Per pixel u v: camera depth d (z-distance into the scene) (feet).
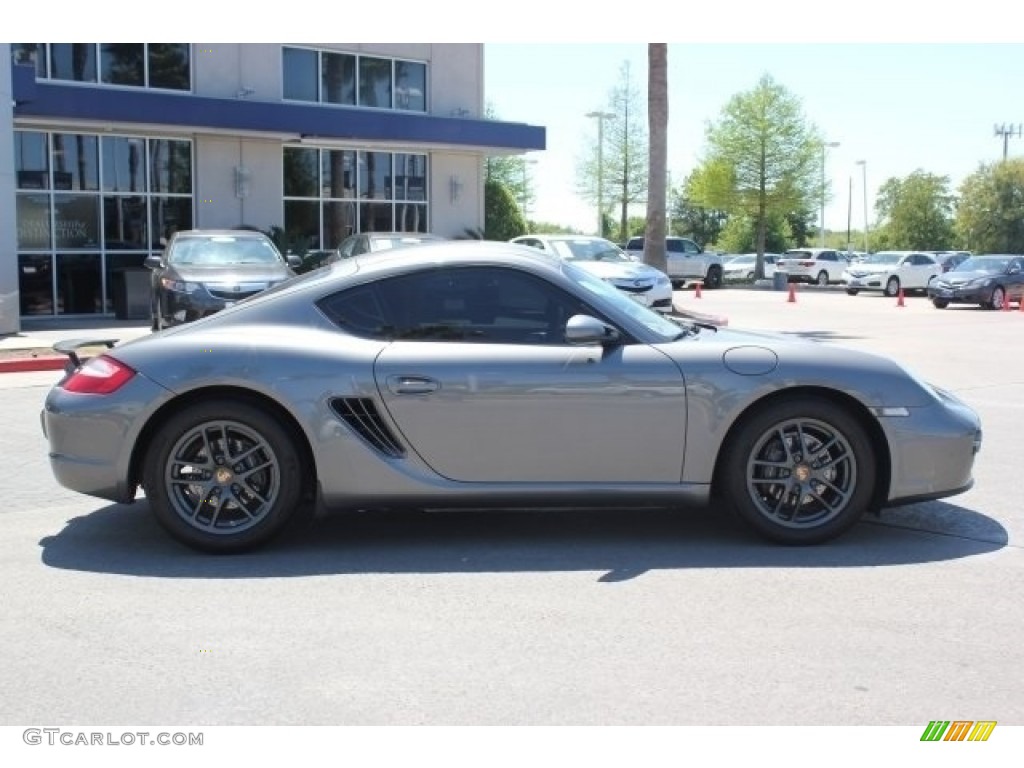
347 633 13.32
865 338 56.29
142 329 57.47
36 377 39.45
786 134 153.17
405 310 16.98
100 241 67.31
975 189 240.53
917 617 13.83
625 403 16.46
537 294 17.07
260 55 74.18
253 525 16.56
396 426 16.42
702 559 16.43
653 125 68.59
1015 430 27.84
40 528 18.51
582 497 16.61
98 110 62.34
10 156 50.83
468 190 85.97
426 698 11.43
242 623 13.69
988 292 84.07
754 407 16.78
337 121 72.95
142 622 13.74
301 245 73.97
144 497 20.92
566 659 12.46
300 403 16.25
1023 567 16.02
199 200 71.31
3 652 12.77
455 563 16.29
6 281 51.42
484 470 16.56
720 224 269.64
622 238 164.66
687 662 12.35
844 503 16.88
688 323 18.97
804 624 13.58
